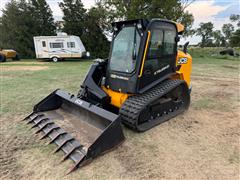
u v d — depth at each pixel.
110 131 2.88
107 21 21.73
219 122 4.15
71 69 12.25
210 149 3.10
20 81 8.23
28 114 4.41
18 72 10.89
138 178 2.44
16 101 5.39
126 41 3.69
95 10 21.95
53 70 11.76
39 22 23.91
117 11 19.31
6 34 23.98
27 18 23.03
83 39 22.98
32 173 2.51
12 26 23.27
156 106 3.81
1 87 7.09
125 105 3.42
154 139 3.38
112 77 3.86
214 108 5.05
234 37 53.84
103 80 4.06
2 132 3.54
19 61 18.56
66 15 23.06
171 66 4.23
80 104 3.51
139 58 3.44
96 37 23.48
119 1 19.00
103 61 4.33
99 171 2.55
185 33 20.94
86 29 23.42
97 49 23.59
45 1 24.25
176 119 4.25
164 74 4.09
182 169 2.62
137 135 3.50
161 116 4.05
